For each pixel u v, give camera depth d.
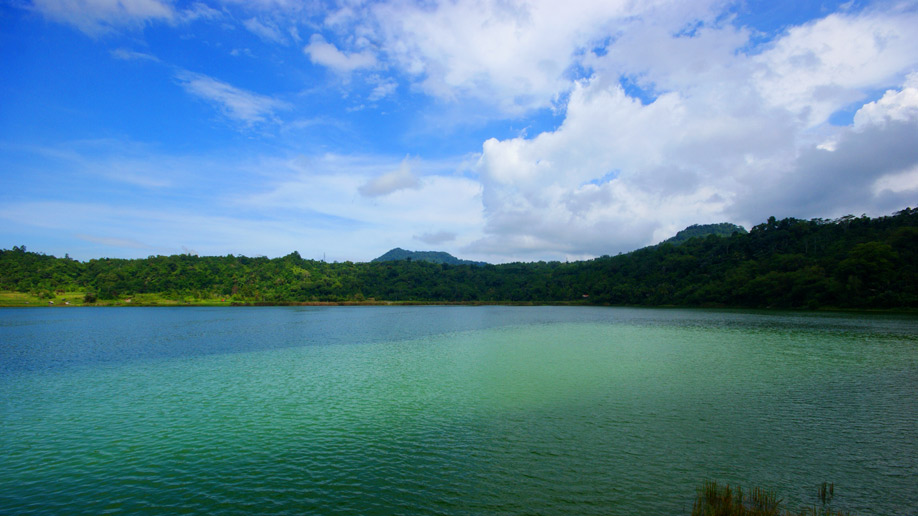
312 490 17.81
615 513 15.43
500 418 26.66
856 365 42.44
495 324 102.38
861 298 112.69
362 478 18.75
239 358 52.44
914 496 16.42
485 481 18.12
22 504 17.19
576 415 26.94
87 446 23.17
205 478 19.16
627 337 70.69
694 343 61.16
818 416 26.19
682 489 17.14
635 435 23.20
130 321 113.88
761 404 28.91
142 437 24.41
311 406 30.12
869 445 21.52
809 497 16.38
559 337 72.44
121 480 19.14
